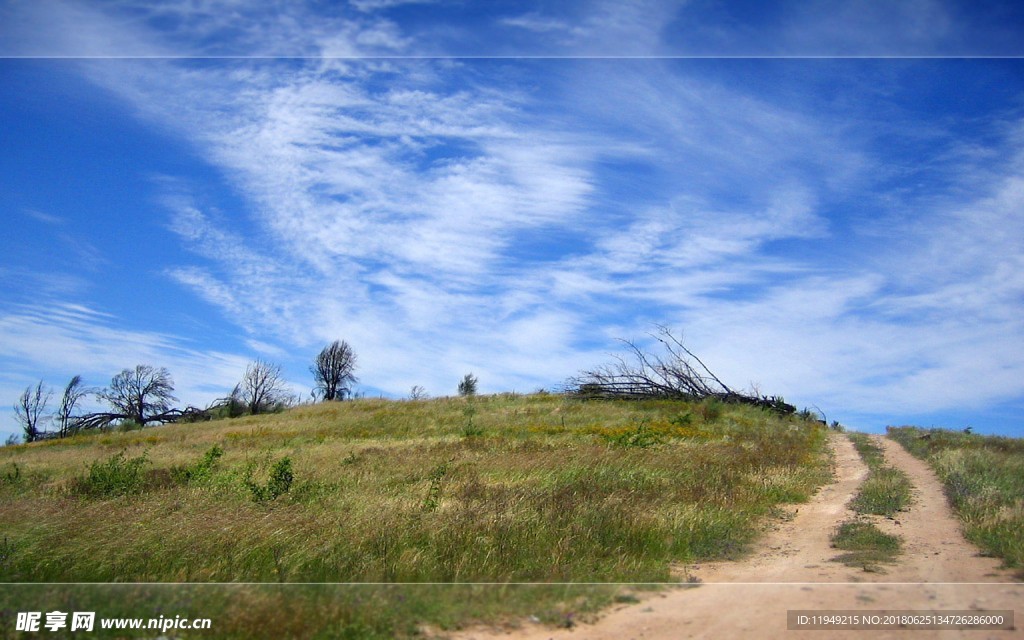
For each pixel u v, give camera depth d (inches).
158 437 1413.6
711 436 905.5
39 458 1112.8
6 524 414.6
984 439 859.4
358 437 1097.4
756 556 365.1
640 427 882.8
